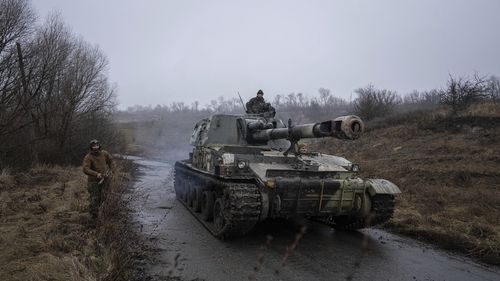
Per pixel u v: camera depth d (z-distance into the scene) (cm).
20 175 1355
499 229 741
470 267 602
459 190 1043
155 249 653
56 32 1773
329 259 626
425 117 1886
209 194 848
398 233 802
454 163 1280
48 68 1614
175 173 1265
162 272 551
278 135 802
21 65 1459
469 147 1405
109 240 568
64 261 512
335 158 869
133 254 584
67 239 633
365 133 2012
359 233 805
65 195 1027
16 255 559
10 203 861
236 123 987
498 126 1534
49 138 1870
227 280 529
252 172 745
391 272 573
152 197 1234
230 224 689
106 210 685
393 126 1983
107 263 496
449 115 1791
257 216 689
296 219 937
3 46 1430
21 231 657
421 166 1315
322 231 821
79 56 2089
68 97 1948
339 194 743
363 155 1689
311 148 2108
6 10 1423
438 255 658
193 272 557
